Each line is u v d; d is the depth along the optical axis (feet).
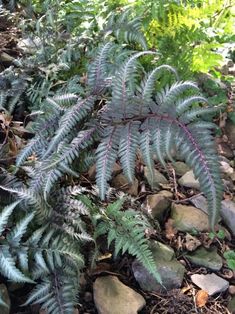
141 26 3.22
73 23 3.49
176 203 2.97
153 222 2.75
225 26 3.98
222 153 3.42
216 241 2.84
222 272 2.70
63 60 3.13
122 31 3.10
